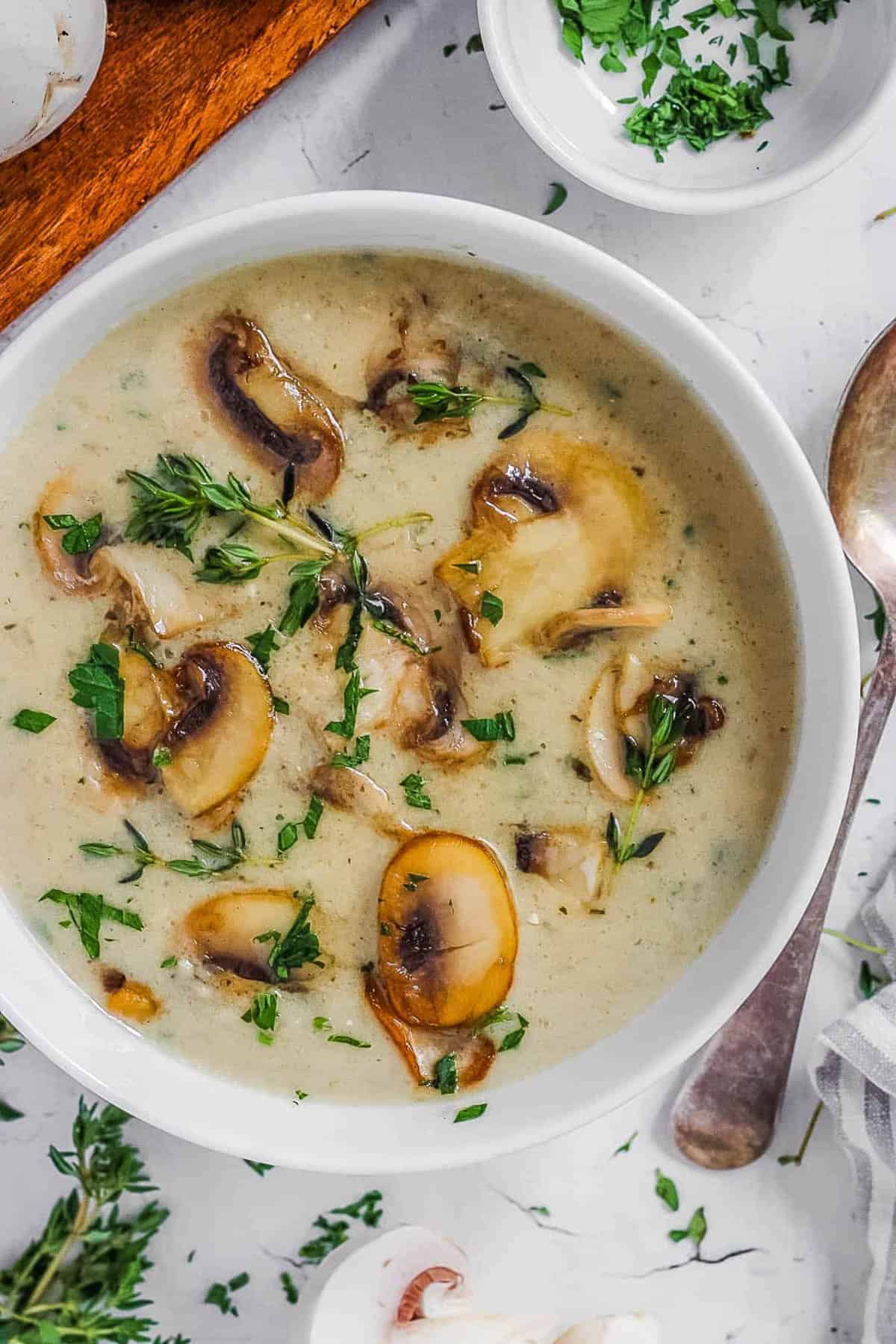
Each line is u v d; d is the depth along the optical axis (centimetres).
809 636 39
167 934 40
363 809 40
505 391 39
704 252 43
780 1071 44
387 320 39
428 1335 44
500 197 43
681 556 39
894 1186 44
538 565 39
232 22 41
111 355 39
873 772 44
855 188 43
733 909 40
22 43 38
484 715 39
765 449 38
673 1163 45
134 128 41
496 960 40
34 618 39
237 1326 45
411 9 42
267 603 39
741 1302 45
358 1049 41
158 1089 40
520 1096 41
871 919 44
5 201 41
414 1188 45
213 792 40
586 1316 45
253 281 39
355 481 39
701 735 40
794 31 42
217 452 39
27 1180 45
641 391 39
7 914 40
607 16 41
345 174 43
